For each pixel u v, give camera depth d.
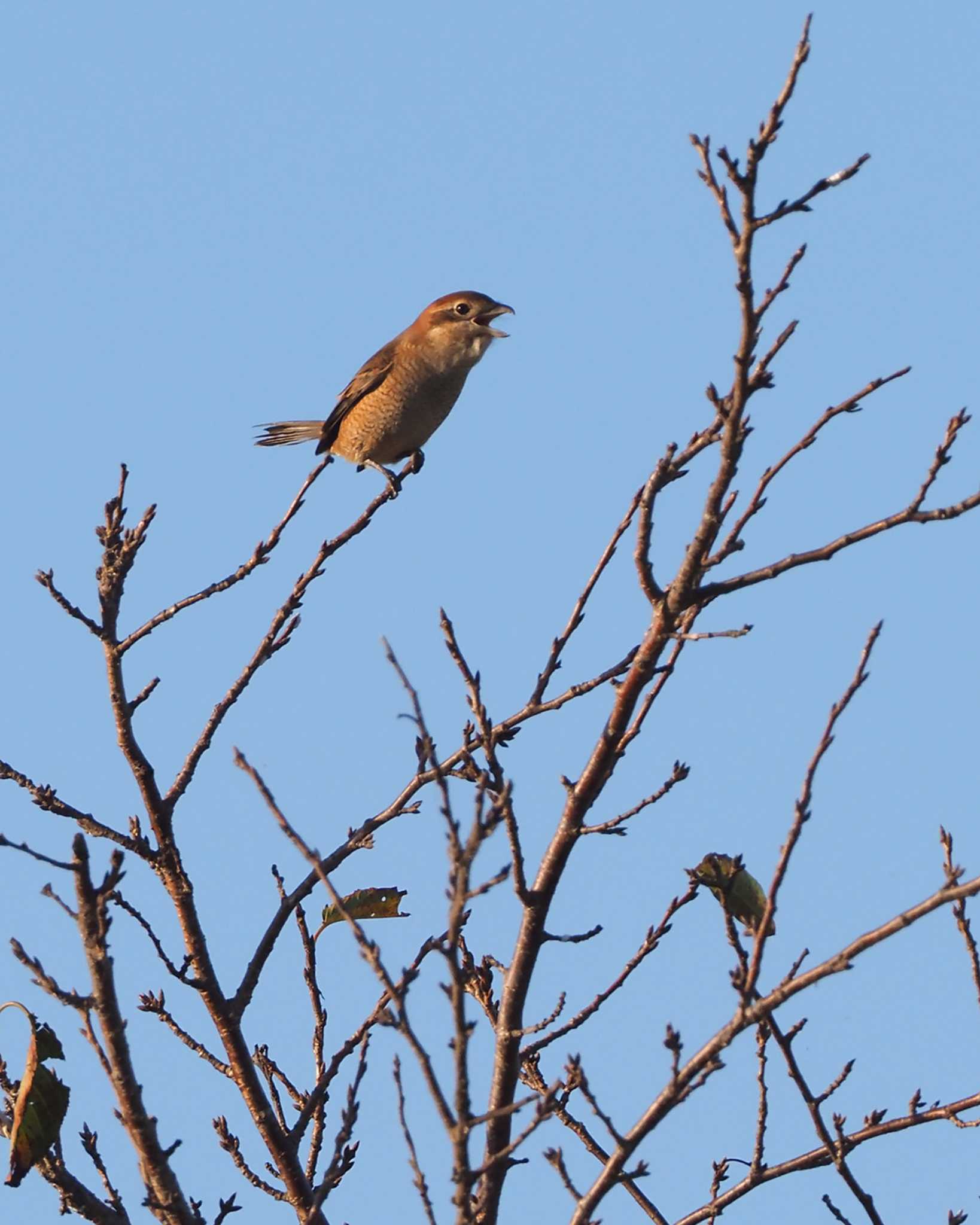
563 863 7.82
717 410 6.80
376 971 6.25
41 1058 7.52
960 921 7.88
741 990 6.56
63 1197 7.62
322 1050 9.09
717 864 7.68
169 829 9.38
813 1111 7.70
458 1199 6.10
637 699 7.62
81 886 6.36
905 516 6.99
